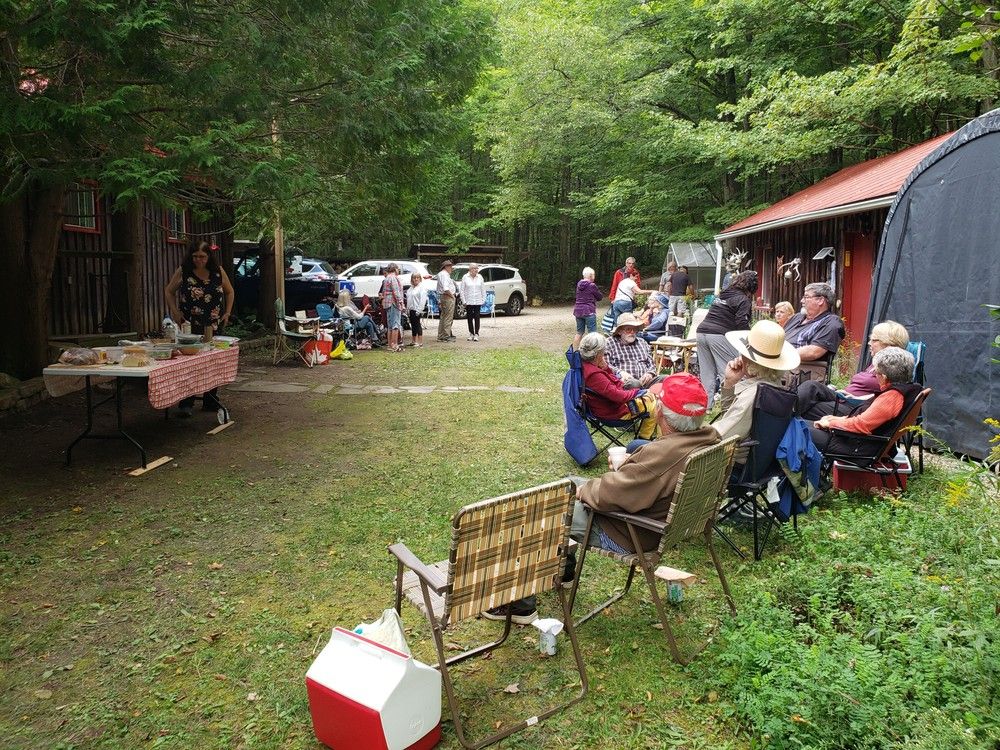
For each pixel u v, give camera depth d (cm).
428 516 500
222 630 356
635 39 2011
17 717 293
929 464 588
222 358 729
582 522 349
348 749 262
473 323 1588
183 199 739
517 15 2267
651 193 1991
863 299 1079
